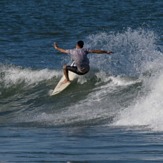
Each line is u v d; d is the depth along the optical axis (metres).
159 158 46.50
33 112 74.06
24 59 104.75
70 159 46.91
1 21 157.62
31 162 46.19
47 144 53.50
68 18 157.50
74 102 74.00
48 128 63.59
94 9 173.50
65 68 77.31
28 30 141.25
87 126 63.44
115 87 74.50
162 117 62.03
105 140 54.78
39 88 82.12
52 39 127.50
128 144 52.41
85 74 77.69
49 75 84.06
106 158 46.94
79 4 186.12
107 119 65.44
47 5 187.38
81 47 76.62
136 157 47.03
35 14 168.75
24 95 81.62
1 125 67.44
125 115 65.12
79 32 134.62
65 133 59.78
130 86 73.44
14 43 124.06
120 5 179.50
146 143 52.62
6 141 55.78
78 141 54.75
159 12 161.75
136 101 68.12
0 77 86.00
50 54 108.31
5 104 79.69
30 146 52.62
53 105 74.94
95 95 74.06
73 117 68.12
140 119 62.91
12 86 84.38
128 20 149.62
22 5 189.50
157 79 70.94
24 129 63.62
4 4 193.25
